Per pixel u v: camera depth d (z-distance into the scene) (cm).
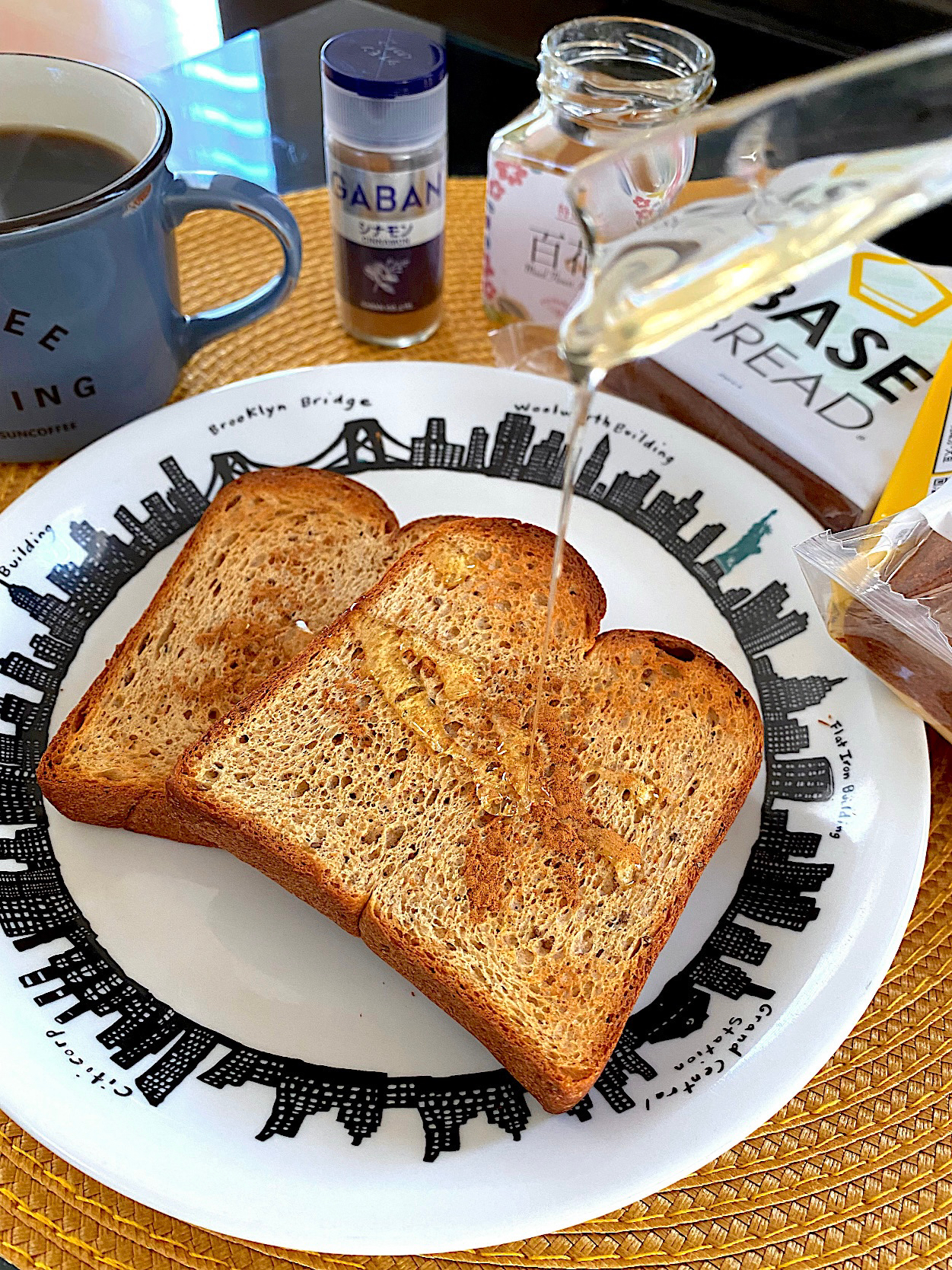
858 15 42
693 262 16
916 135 16
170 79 46
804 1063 20
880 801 24
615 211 18
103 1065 20
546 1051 20
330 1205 18
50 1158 21
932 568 24
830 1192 21
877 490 29
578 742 24
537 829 23
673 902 22
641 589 29
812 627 27
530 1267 20
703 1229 20
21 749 26
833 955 21
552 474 31
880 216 16
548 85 30
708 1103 19
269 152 43
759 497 30
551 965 22
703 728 24
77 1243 20
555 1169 19
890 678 25
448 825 23
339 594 28
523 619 26
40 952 22
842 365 30
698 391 32
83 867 24
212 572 28
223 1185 18
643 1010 22
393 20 51
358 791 23
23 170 29
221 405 31
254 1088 21
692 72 29
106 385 30
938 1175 21
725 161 17
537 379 32
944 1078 22
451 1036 22
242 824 23
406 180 32
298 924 23
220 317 32
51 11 49
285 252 31
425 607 26
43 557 28
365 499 29
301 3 51
